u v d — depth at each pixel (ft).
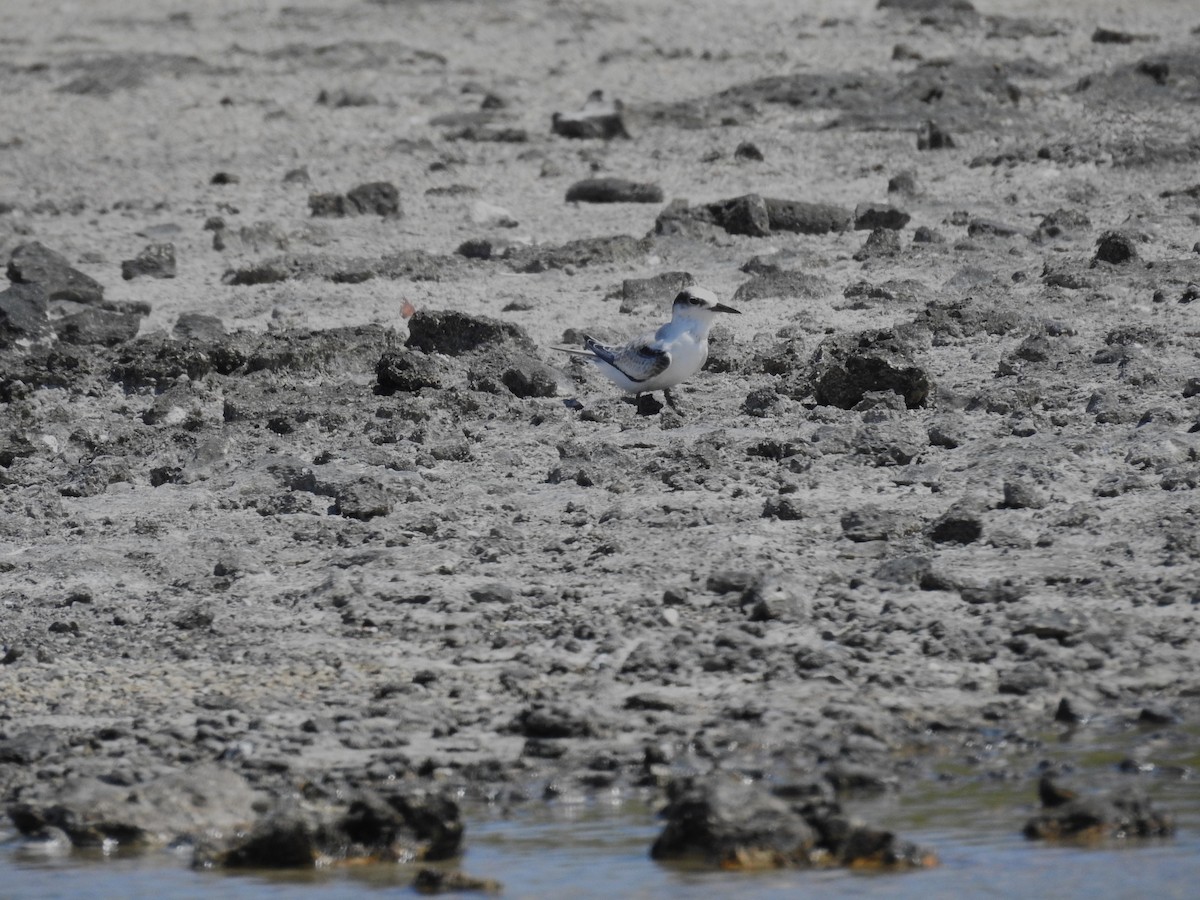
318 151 177.17
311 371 100.48
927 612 57.47
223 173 164.76
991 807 43.52
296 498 75.31
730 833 41.09
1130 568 60.64
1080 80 176.65
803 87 186.80
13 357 104.99
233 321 115.65
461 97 204.03
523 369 92.58
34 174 173.68
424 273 124.47
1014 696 50.83
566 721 49.03
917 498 70.23
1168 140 148.87
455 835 42.93
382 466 79.92
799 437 79.92
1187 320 98.73
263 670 55.72
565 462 78.07
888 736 47.85
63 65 232.53
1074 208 132.57
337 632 58.90
